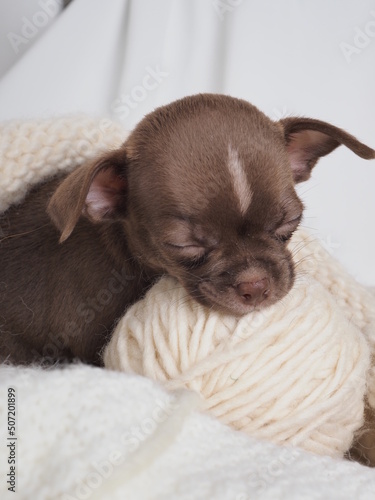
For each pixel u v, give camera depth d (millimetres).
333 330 271
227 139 283
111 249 324
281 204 284
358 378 277
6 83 430
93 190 303
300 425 259
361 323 330
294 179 326
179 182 280
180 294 282
